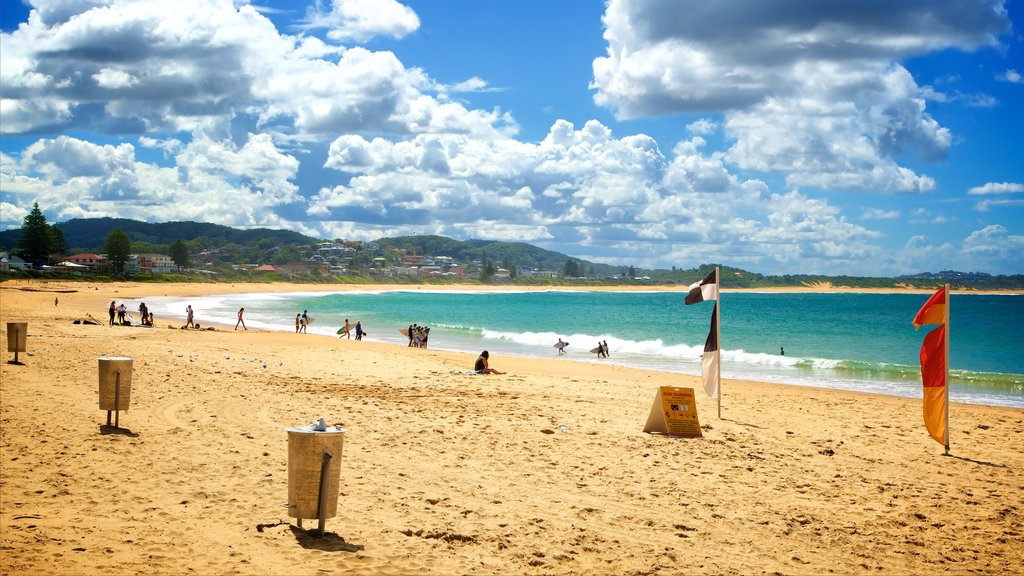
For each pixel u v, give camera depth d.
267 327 48.69
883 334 51.56
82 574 5.46
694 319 72.88
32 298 69.81
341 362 23.73
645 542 7.20
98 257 179.50
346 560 6.14
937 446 12.78
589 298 167.75
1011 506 9.09
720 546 7.23
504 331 52.00
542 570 6.30
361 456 10.15
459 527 7.30
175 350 24.44
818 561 6.99
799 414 16.06
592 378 22.77
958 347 43.19
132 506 7.32
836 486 9.73
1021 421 16.12
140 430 10.98
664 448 11.57
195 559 5.95
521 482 9.20
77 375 16.39
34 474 8.30
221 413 12.80
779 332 53.88
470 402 15.62
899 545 7.55
